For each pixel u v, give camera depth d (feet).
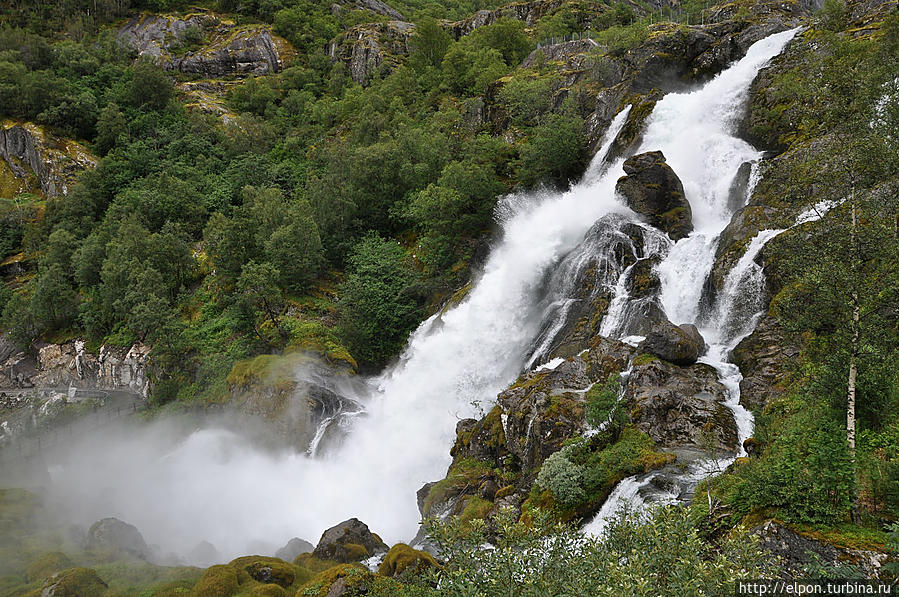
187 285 219.82
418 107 287.48
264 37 446.19
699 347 93.97
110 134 334.24
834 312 55.26
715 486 60.34
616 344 99.30
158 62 421.59
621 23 296.51
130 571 78.33
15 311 242.17
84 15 460.96
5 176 331.77
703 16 237.66
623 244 128.36
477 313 147.74
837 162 59.06
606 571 36.32
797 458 51.98
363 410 140.87
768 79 150.82
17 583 75.10
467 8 552.00
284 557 90.07
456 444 110.22
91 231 270.87
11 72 360.07
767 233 103.09
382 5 540.52
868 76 62.34
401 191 206.18
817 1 220.23
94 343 223.92
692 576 34.99
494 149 199.21
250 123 327.26
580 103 207.00
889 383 56.59
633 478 70.28
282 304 175.94
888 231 53.42
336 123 337.31
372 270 174.19
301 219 184.14
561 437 84.79
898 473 47.67
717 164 142.92
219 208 260.83
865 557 42.22
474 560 42.80
